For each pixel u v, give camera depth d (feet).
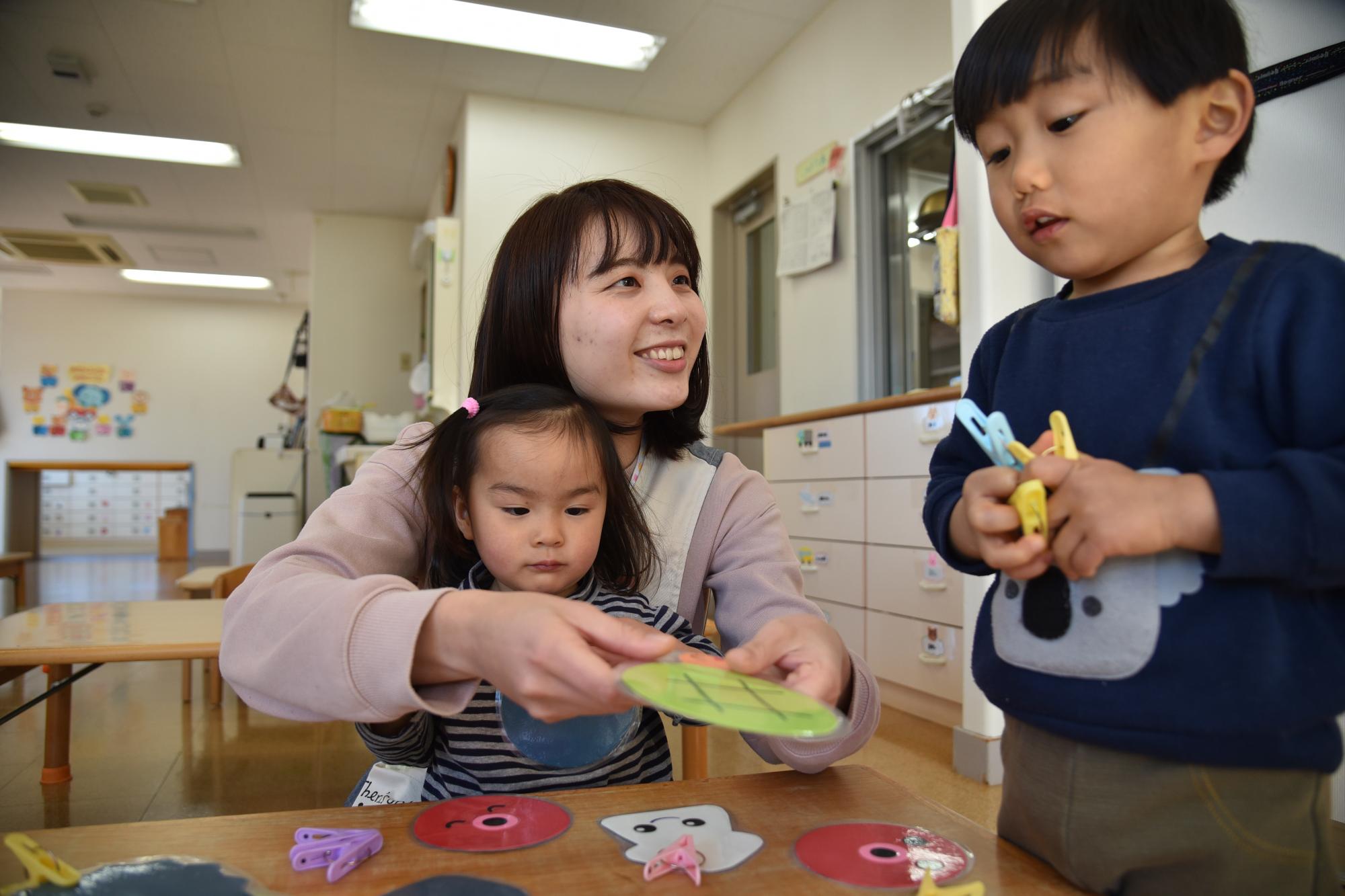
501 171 14.38
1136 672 1.41
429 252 16.65
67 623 5.82
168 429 31.53
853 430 8.39
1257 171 3.98
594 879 1.47
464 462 2.26
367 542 2.20
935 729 7.30
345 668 1.57
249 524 18.69
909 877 1.50
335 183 18.65
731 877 1.48
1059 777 1.52
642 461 2.70
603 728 2.20
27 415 30.37
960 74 1.63
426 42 12.70
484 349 2.61
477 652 1.50
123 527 32.32
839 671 1.77
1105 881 1.46
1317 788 1.40
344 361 20.74
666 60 13.09
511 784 2.20
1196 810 1.38
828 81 11.64
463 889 1.41
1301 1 3.94
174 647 4.79
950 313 7.02
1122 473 1.32
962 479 1.86
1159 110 1.43
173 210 20.36
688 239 2.52
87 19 12.10
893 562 7.83
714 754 6.93
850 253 11.10
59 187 18.71
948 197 7.31
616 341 2.33
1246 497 1.25
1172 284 1.55
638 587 2.53
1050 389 1.67
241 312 32.19
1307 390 1.34
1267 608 1.35
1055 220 1.52
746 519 2.61
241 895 1.38
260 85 14.05
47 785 6.31
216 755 7.13
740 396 14.60
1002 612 1.66
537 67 13.38
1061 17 1.45
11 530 30.04
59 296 30.63
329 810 1.75
